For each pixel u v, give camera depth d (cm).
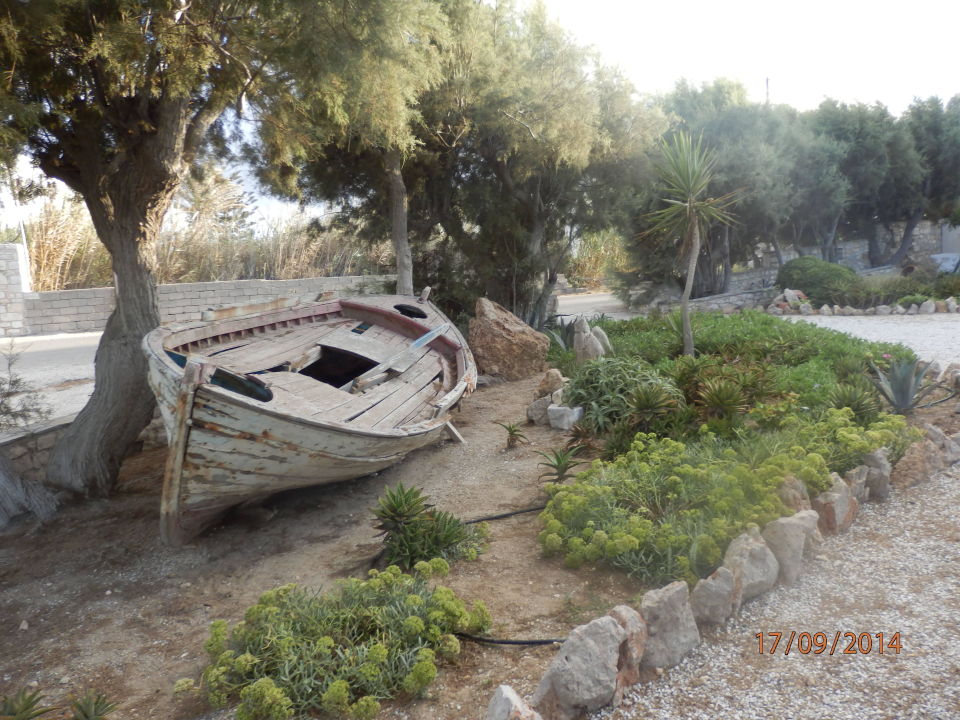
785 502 526
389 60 822
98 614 527
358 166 1441
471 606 465
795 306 2269
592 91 1465
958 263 2591
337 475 676
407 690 363
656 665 379
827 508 538
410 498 569
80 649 472
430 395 854
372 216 1584
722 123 2419
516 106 1330
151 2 711
